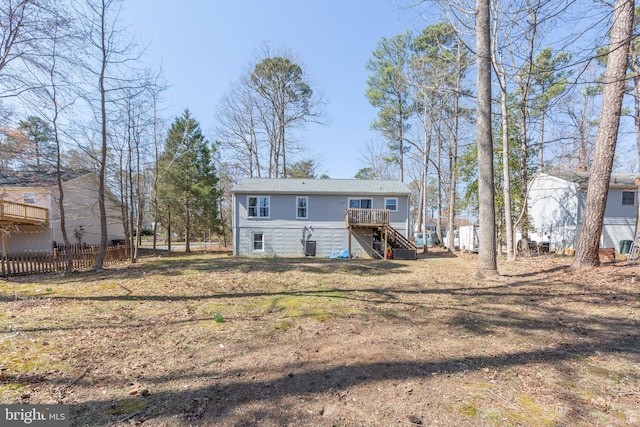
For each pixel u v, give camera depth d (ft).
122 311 18.04
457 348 12.19
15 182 56.24
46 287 25.93
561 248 55.62
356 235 56.34
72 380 9.59
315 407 8.11
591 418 7.55
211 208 80.12
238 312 17.88
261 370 10.32
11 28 26.48
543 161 59.98
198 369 10.44
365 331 14.37
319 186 59.31
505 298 20.62
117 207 67.31
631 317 15.43
